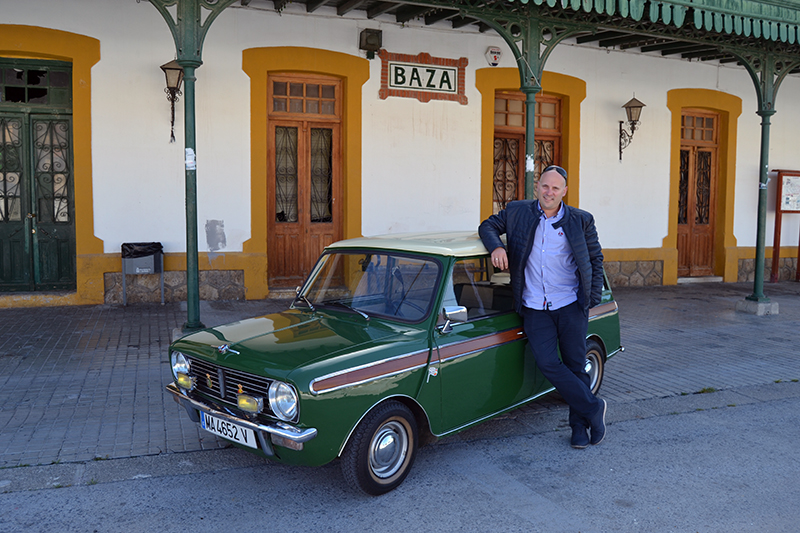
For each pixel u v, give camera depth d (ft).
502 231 15.69
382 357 12.55
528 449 15.55
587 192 42.09
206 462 14.30
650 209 43.98
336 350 12.49
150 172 32.19
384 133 36.32
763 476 14.20
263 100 33.73
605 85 41.83
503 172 41.09
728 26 27.89
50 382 19.61
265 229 34.42
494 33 38.09
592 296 15.01
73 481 13.21
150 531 11.34
